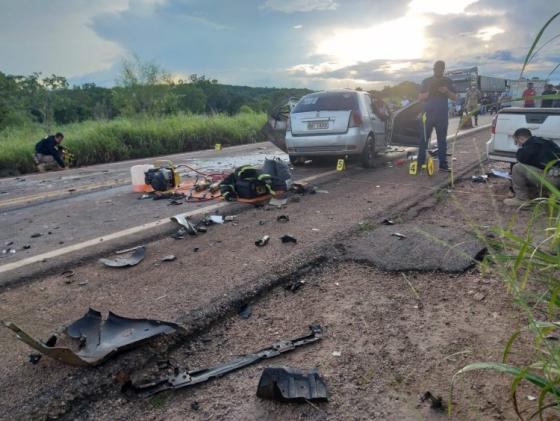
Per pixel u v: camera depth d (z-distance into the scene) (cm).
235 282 343
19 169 1184
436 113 768
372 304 308
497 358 240
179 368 244
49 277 370
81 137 1359
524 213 515
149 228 500
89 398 220
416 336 266
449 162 936
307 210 562
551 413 195
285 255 397
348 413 203
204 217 541
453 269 356
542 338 169
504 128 665
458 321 282
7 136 1522
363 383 224
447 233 444
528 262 180
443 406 205
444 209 554
